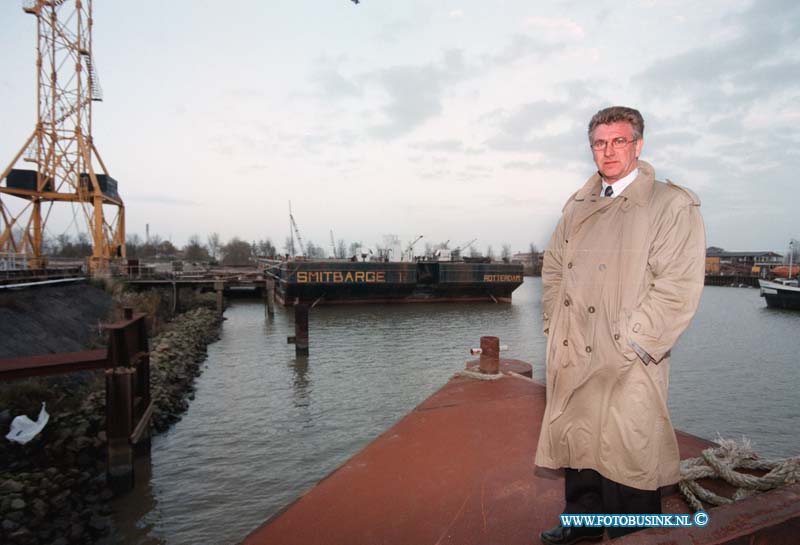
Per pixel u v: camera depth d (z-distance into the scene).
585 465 2.20
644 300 1.93
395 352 23.11
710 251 152.00
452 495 3.30
